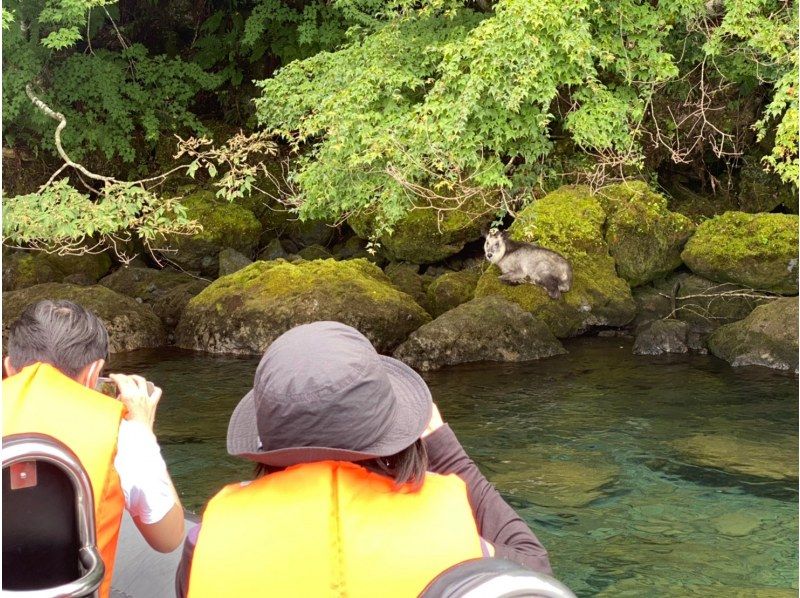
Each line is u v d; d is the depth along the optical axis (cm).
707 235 1064
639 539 449
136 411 200
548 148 981
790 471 549
